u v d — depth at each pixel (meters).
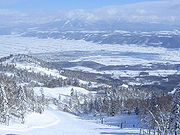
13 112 97.25
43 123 97.56
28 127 85.25
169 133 67.44
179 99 60.06
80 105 186.00
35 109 118.06
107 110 148.62
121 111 144.38
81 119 131.62
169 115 67.06
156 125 67.94
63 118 124.06
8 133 71.94
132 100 151.75
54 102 185.50
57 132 81.31
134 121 113.12
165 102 106.19
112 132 84.06
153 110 76.75
